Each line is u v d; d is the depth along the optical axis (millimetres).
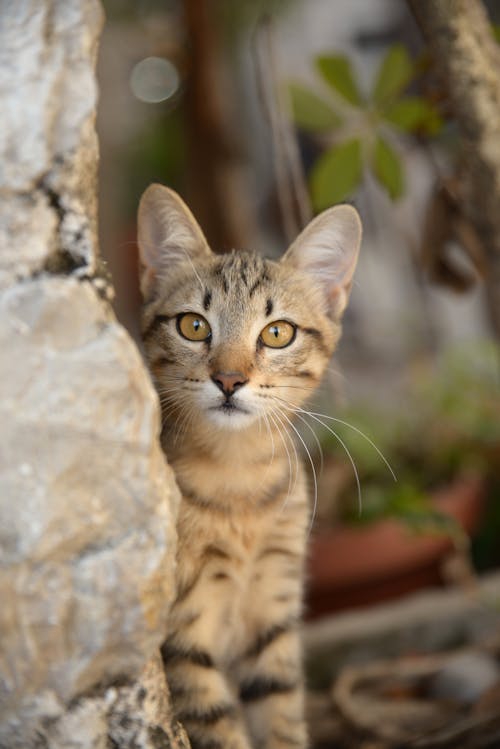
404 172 855
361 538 923
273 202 1329
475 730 789
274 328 802
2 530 647
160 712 681
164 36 1130
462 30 775
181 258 814
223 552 782
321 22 1295
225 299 797
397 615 911
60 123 657
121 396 659
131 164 1457
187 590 771
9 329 651
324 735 835
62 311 656
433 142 1014
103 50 1296
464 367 1014
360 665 895
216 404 783
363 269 1336
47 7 655
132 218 1418
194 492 777
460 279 861
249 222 1158
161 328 801
